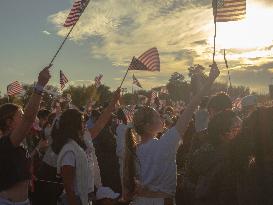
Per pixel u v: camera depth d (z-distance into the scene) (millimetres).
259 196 1886
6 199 1937
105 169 4117
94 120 4168
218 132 2148
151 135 2090
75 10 2479
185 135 3729
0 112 2027
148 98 9562
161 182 2000
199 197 2113
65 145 2211
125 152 2074
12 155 1929
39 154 3518
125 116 4309
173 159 2012
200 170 2135
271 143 1853
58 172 2242
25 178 1960
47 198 2871
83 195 2203
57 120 2326
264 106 1937
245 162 1908
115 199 2441
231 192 2049
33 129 4250
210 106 2674
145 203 2014
